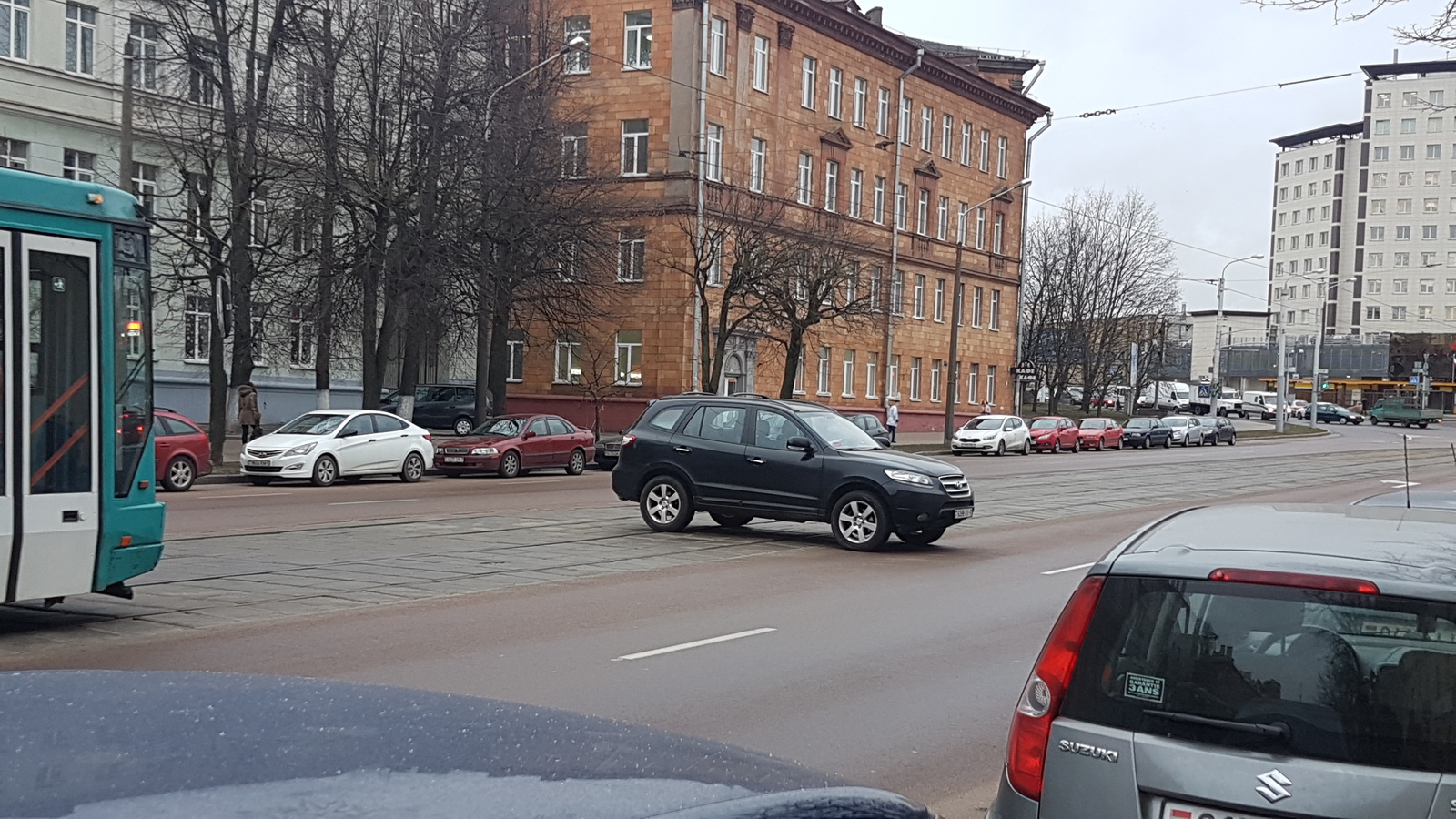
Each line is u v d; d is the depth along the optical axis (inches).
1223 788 124.2
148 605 397.1
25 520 339.6
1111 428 2263.8
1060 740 134.7
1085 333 3097.9
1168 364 3668.8
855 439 639.1
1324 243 5285.4
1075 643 138.9
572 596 440.8
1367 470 1507.1
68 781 63.6
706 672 320.5
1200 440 2481.5
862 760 246.8
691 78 1739.7
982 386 2524.6
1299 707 125.6
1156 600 136.7
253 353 1250.0
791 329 1566.2
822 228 1768.0
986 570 549.3
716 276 1800.0
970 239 2456.9
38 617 373.4
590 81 1782.7
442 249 1153.4
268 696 84.5
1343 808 119.9
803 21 1943.9
